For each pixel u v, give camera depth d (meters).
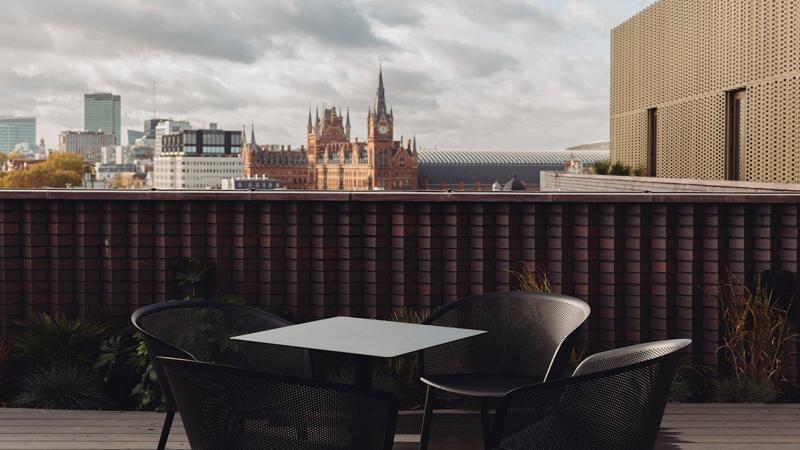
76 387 5.65
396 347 3.63
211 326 4.38
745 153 17.70
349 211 6.32
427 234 6.32
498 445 3.02
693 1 20.14
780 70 15.85
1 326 6.26
